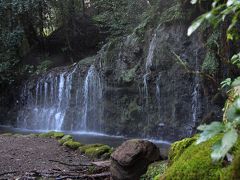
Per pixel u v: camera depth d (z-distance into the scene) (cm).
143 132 1374
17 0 1877
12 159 790
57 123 1683
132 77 1423
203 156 209
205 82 1114
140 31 1461
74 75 1656
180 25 1276
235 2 117
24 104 1823
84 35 2109
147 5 1658
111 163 536
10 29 1966
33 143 1000
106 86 1512
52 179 614
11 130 1711
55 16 2131
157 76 1345
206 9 642
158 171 486
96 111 1551
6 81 1880
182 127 1260
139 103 1406
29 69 1900
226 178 183
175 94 1285
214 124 118
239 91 214
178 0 1265
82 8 2169
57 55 2103
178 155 264
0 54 1891
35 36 2119
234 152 192
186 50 1250
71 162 774
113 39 1675
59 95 1706
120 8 1762
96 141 1302
